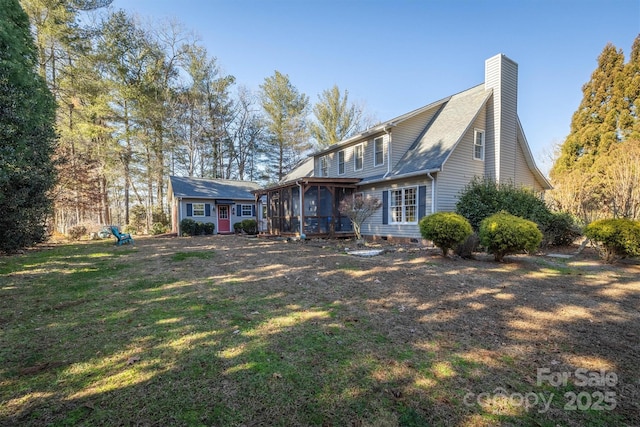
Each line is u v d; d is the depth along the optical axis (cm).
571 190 1205
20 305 434
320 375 245
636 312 387
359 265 700
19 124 820
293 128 2922
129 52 2169
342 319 368
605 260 754
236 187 2403
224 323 359
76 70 1862
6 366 262
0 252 1009
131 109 2230
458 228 758
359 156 1501
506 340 309
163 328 346
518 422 191
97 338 320
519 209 968
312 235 1345
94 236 1780
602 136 1688
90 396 219
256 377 242
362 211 1220
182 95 2420
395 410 202
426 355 278
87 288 529
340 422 191
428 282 538
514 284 524
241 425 189
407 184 1191
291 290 502
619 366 259
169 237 1820
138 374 248
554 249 977
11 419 193
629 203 1000
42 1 1570
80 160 1770
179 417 196
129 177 2362
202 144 2711
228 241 1434
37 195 1033
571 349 289
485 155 1245
